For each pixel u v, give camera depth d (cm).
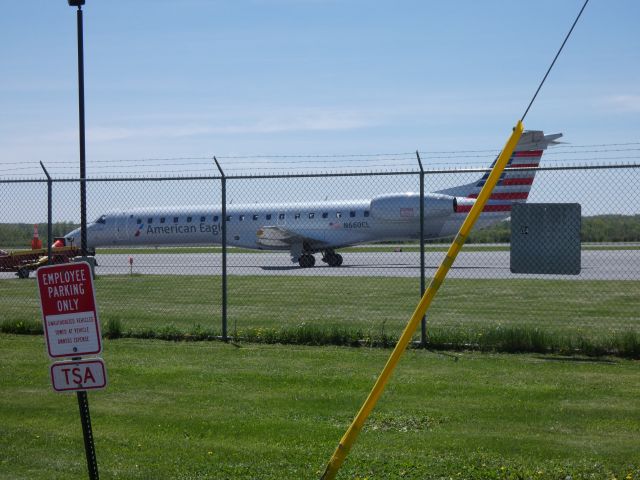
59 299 670
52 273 670
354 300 2375
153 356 1366
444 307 2147
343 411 982
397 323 1783
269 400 1041
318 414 970
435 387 1098
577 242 1394
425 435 871
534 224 1411
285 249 4531
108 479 748
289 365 1274
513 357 1347
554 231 1402
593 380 1141
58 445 855
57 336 671
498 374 1189
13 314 2042
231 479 745
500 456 792
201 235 4806
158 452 828
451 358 1333
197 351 1420
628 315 1952
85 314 667
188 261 5216
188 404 1025
